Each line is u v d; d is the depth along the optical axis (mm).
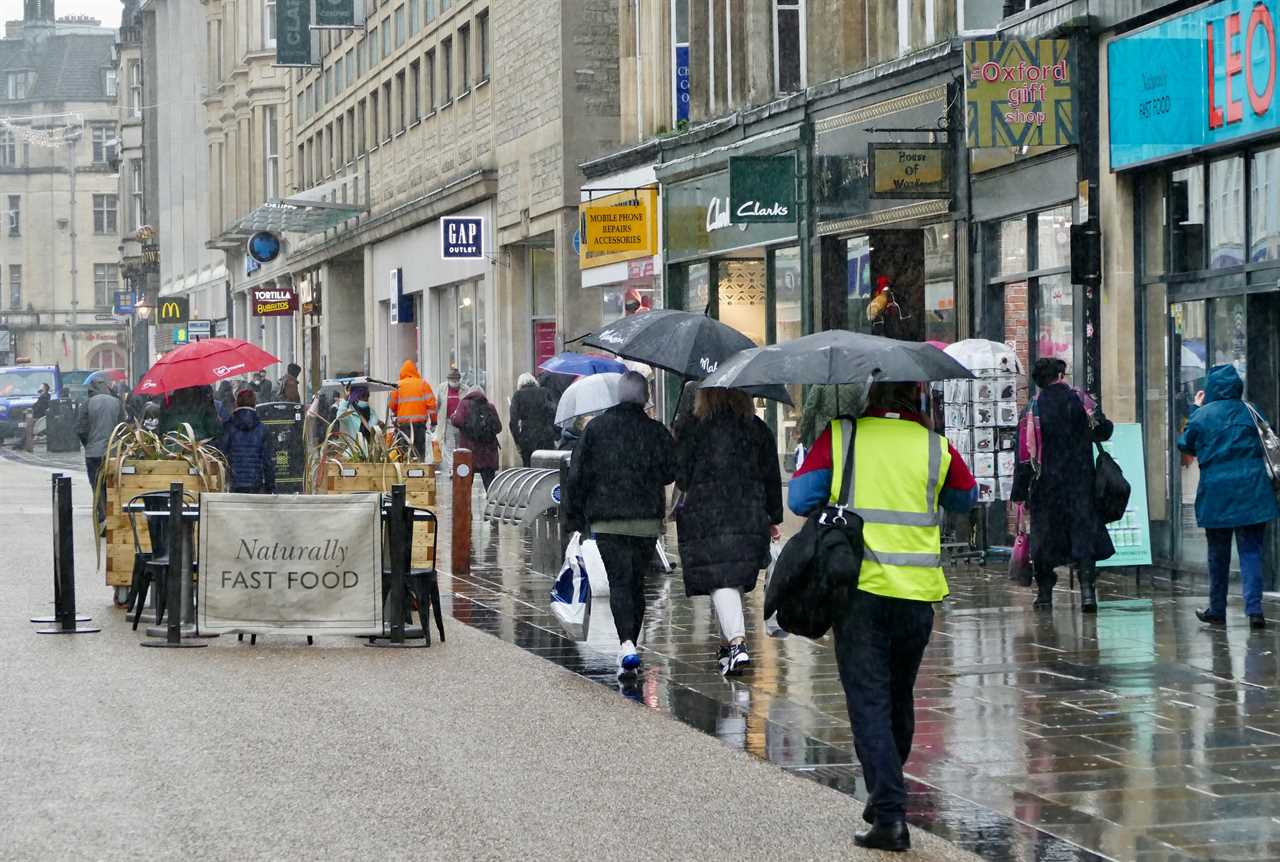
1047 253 27188
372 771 12977
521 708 15664
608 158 45875
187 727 14711
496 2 56406
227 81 103438
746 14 38188
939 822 11500
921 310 32000
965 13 30094
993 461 26281
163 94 130125
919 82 30484
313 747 13852
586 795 12211
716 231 39656
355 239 76750
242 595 19828
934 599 11188
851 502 11203
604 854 10680
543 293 55562
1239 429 19906
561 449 29484
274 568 19875
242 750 13727
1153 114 24359
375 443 22781
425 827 11297
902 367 11250
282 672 17844
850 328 34344
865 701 11047
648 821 11492
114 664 18375
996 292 28938
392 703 15938
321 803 11953
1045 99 25609
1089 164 25703
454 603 23719
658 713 15391
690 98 41719
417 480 22766
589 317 50188
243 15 98938
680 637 20156
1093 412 22359
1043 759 13375
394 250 72188
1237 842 10961
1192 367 24406
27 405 95625
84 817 11555
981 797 12188
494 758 13453
